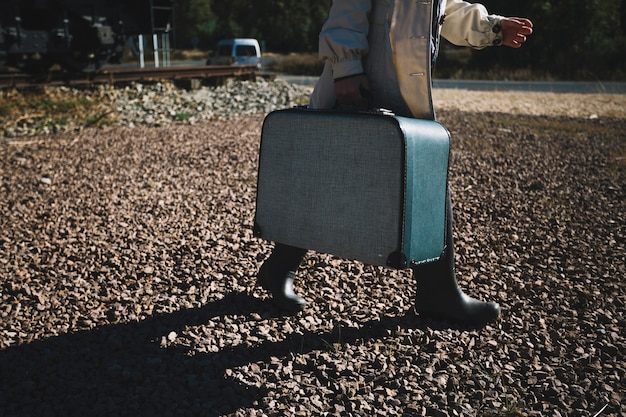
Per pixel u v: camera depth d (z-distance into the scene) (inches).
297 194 99.9
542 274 147.4
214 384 93.6
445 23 111.7
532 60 1155.9
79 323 116.3
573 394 93.7
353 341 109.5
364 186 93.0
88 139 333.1
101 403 89.2
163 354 103.8
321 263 146.6
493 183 250.7
